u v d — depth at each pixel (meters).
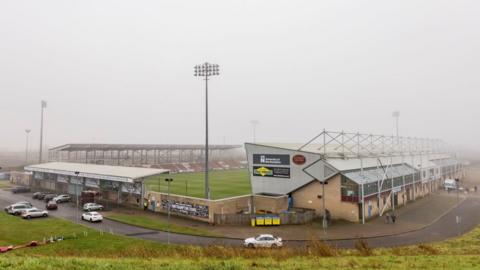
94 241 36.91
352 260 22.72
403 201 64.94
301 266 19.97
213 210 46.66
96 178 62.88
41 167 77.56
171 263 19.44
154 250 32.22
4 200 65.25
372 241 38.75
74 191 70.25
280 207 51.22
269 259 23.77
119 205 59.78
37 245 35.00
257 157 57.59
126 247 34.69
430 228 45.62
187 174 102.56
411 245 36.78
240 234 41.06
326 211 51.00
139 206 57.75
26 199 66.62
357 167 54.72
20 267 15.74
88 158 121.00
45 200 64.25
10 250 32.50
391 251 31.16
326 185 51.81
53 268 16.06
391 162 63.69
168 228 41.16
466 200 69.75
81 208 57.56
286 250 28.55
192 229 43.22
